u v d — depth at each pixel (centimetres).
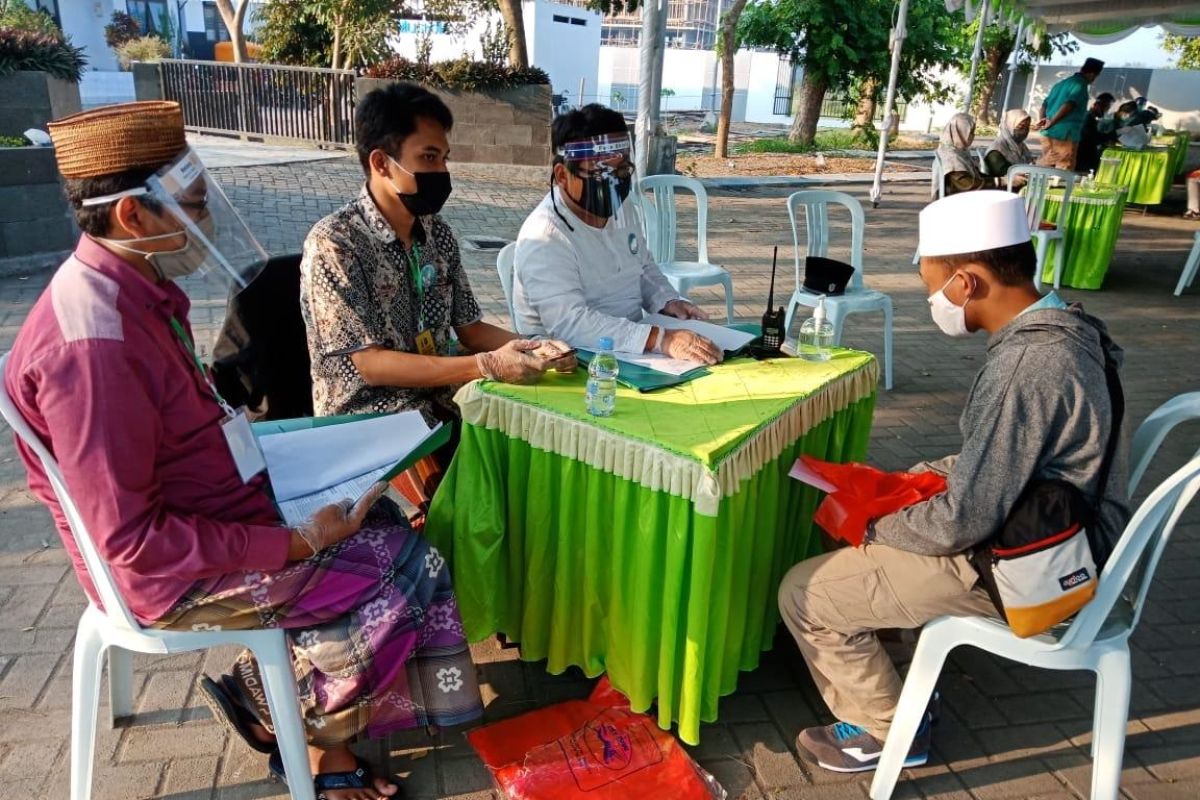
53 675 257
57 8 2462
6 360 170
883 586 217
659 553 219
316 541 192
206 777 225
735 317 644
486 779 229
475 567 246
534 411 229
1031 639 208
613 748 237
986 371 199
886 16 1712
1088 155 1267
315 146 1390
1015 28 1334
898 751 223
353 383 256
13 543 323
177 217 170
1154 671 286
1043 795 234
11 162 630
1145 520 191
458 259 285
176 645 192
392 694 217
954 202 205
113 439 163
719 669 232
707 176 1388
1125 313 730
